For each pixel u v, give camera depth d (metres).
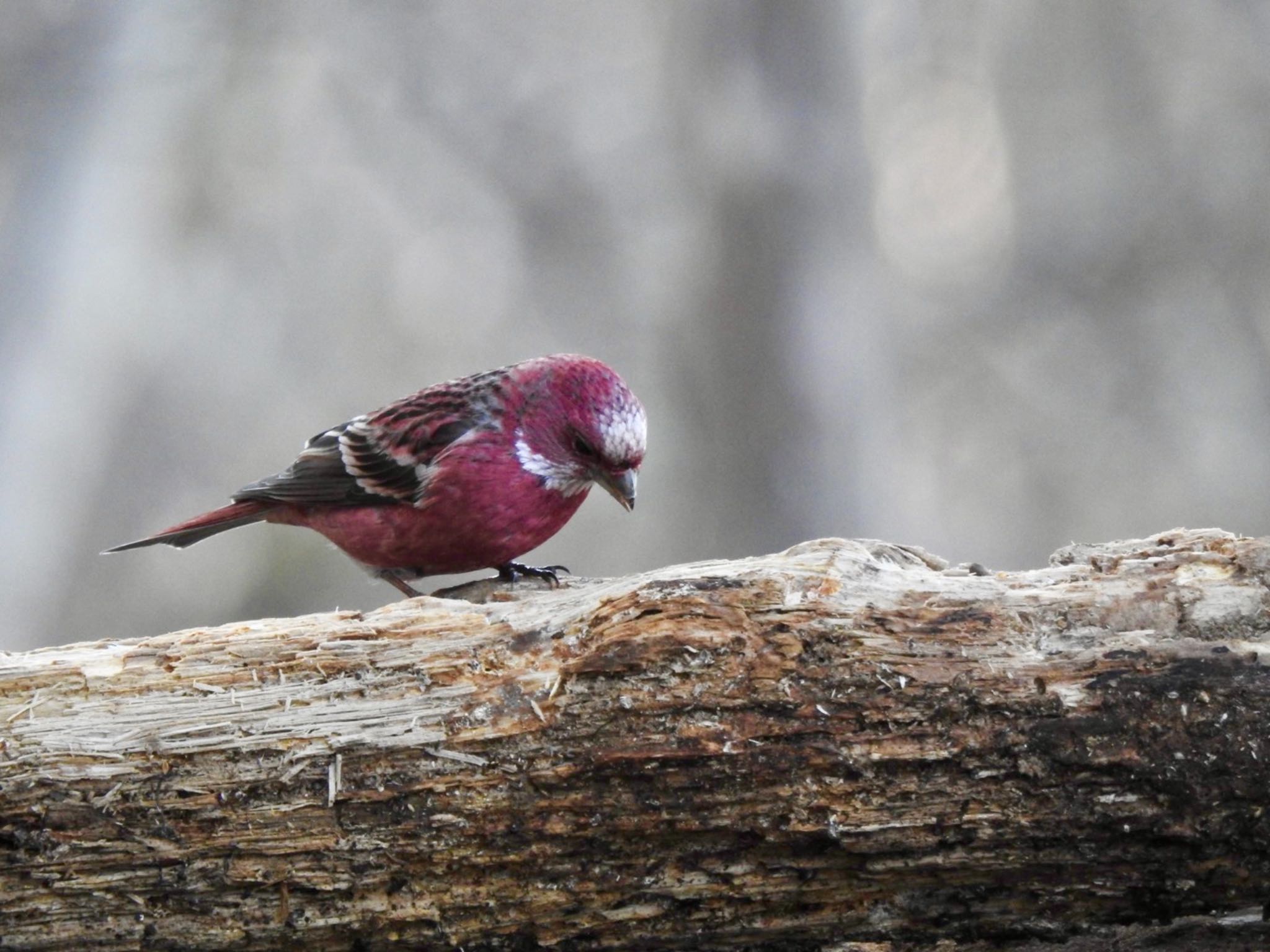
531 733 5.60
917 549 5.96
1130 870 5.43
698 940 5.73
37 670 5.81
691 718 5.52
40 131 14.62
